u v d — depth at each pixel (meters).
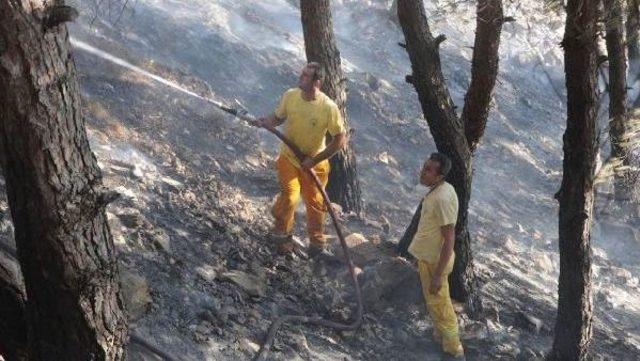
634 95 12.75
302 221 7.32
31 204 2.84
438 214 5.48
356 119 11.16
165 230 6.02
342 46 13.77
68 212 2.87
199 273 5.64
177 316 5.04
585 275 5.81
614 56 9.90
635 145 7.40
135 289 4.79
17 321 3.37
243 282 5.76
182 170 7.24
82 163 2.91
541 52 17.67
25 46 2.67
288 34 12.38
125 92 7.93
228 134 8.48
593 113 5.45
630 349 7.27
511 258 8.89
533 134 14.39
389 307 6.22
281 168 6.25
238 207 7.07
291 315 5.62
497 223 10.16
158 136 7.61
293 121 6.08
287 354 5.16
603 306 8.41
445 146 6.40
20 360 3.46
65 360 3.10
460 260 6.57
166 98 8.24
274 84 10.53
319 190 6.17
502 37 17.44
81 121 2.91
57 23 2.71
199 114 8.45
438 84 6.28
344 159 7.81
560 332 5.98
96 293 3.04
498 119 13.95
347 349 5.59
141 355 4.46
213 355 4.85
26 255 2.95
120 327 3.20
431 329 6.07
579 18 5.19
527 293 7.99
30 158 2.78
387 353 5.71
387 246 7.14
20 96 2.70
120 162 6.69
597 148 5.63
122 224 5.74
